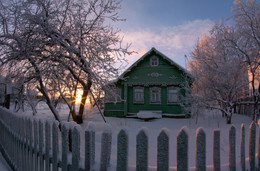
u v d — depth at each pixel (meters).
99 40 7.30
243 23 11.32
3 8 5.72
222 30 12.10
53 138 2.22
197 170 1.44
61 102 11.85
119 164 1.53
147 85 17.48
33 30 5.84
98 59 6.92
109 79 7.82
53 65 5.94
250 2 11.20
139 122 13.95
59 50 5.94
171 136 8.14
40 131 2.53
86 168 1.72
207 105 12.38
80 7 6.96
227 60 11.74
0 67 6.14
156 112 16.75
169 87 17.30
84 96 9.71
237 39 11.43
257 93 10.62
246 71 12.12
